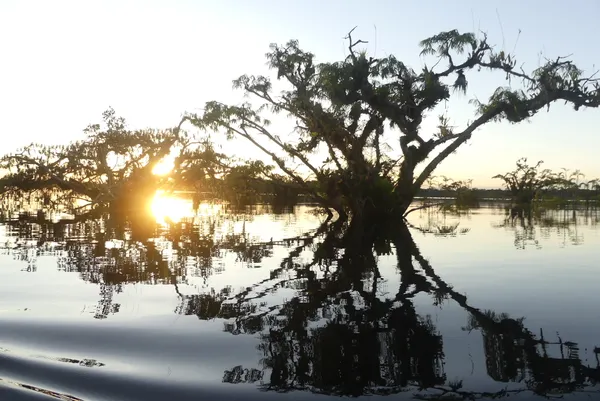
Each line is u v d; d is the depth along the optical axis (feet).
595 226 78.79
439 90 85.51
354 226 78.84
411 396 13.99
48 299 25.43
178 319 21.76
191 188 132.87
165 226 74.79
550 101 83.05
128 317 22.06
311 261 40.01
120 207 121.70
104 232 63.62
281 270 35.32
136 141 117.29
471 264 38.70
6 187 121.19
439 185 110.73
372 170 91.81
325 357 17.04
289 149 99.19
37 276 31.86
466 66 86.38
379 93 85.56
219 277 32.24
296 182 107.04
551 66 83.25
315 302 25.26
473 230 71.36
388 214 90.74
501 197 233.55
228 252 45.27
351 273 34.35
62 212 111.04
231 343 18.53
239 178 108.68
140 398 14.01
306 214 113.39
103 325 20.76
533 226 79.05
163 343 18.45
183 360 16.74
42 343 18.40
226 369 15.99
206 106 101.30
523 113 83.51
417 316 22.43
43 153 115.85
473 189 122.31
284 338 19.11
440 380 15.08
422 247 50.37
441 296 26.89
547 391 14.24
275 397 13.96
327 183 98.12
